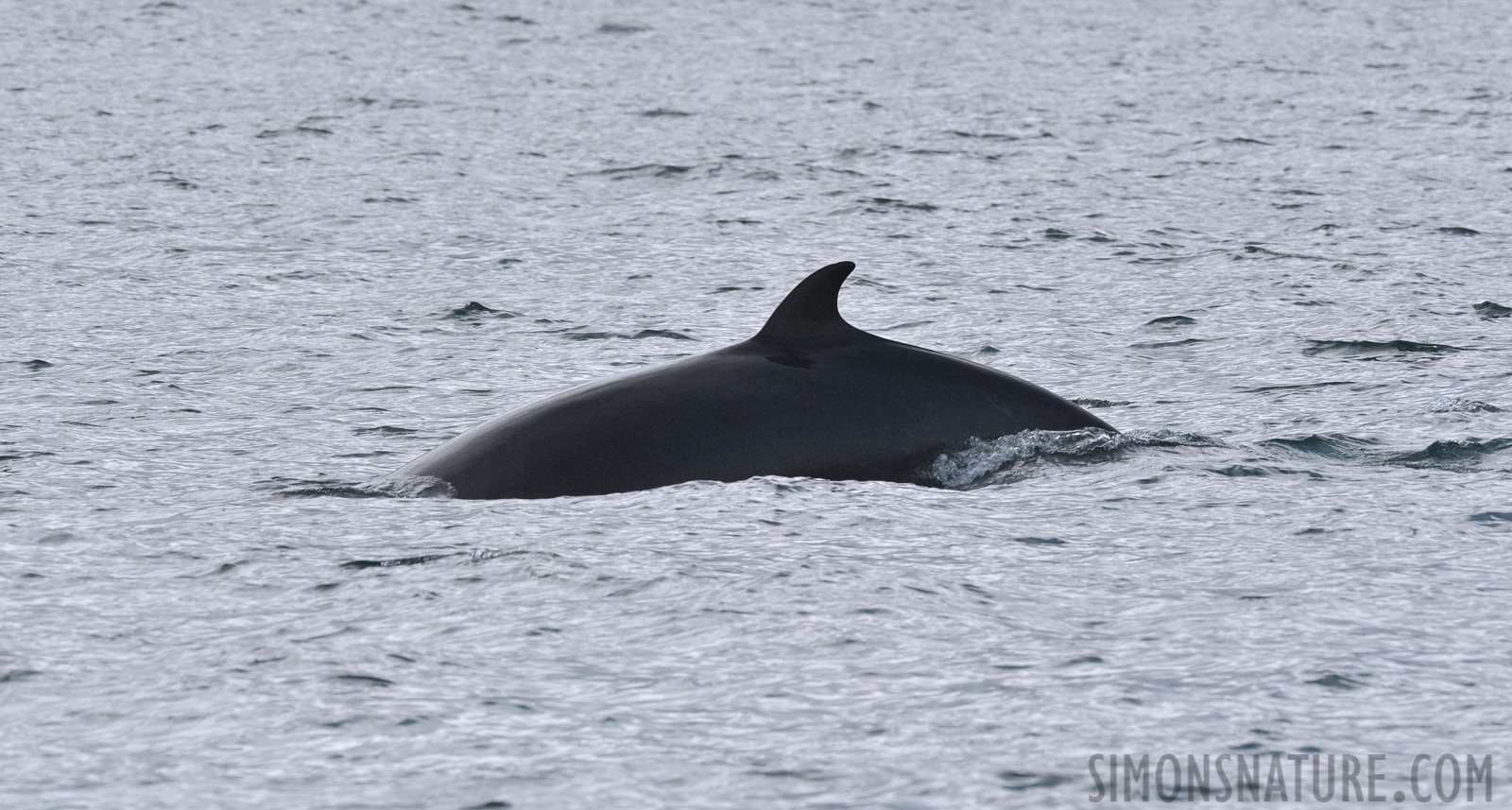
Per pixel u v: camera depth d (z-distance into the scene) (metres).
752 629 26.48
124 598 28.70
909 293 70.31
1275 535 32.56
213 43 192.50
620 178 107.06
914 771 21.02
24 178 102.06
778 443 36.44
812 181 105.88
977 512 34.03
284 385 51.66
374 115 137.00
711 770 21.09
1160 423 45.59
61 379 51.66
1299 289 70.19
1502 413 46.00
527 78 167.62
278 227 86.75
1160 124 138.62
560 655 25.45
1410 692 23.70
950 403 37.97
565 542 31.64
